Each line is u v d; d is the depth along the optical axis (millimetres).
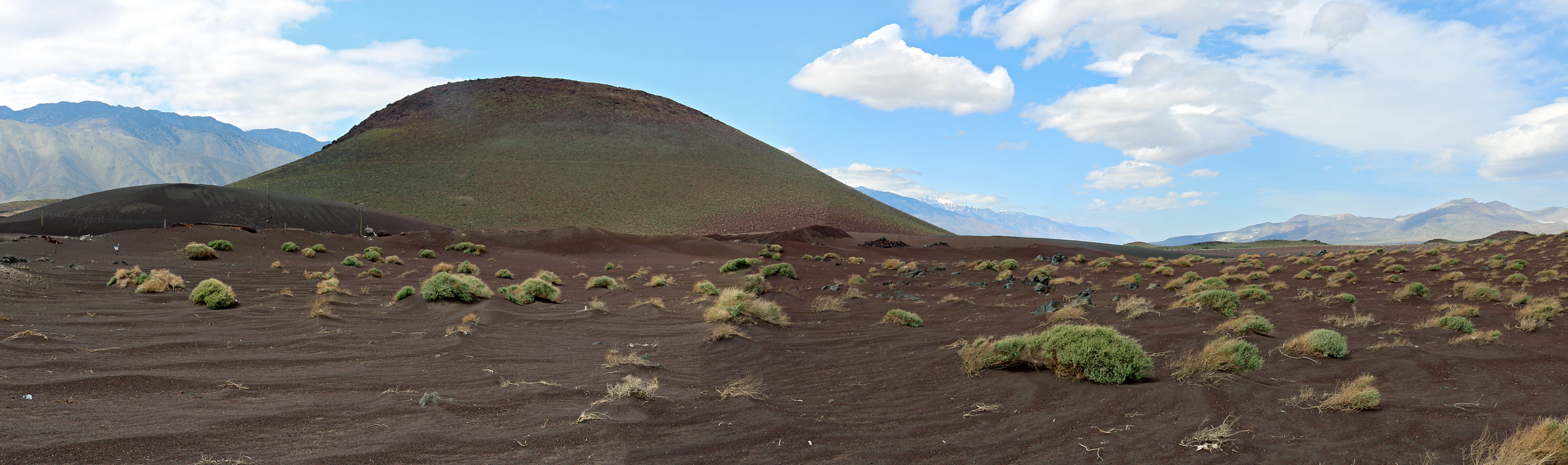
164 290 18016
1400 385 7910
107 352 9422
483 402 7102
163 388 7355
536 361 10422
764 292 25422
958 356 10250
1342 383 7742
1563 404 6805
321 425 5980
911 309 18891
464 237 61062
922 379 8938
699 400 7746
